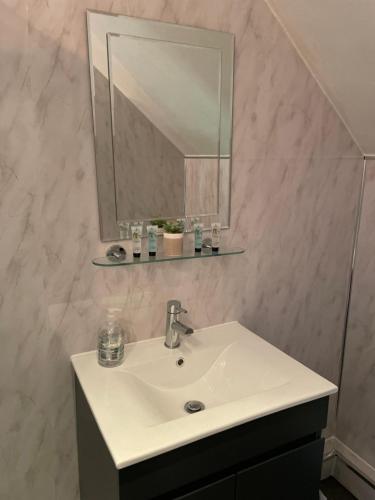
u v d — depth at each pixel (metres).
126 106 1.27
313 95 1.58
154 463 0.96
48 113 1.16
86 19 1.16
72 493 1.47
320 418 1.22
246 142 1.50
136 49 1.24
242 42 1.40
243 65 1.42
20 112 1.13
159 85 1.30
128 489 0.94
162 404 1.30
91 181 1.26
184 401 1.35
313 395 1.14
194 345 1.45
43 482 1.41
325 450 2.07
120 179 1.30
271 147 1.55
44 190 1.20
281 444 1.16
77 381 1.30
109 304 1.37
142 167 1.33
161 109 1.32
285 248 1.69
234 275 1.59
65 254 1.27
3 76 1.10
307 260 1.76
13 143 1.14
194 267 1.50
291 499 1.24
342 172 1.74
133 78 1.26
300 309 1.80
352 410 2.00
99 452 1.11
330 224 1.78
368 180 1.78
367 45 1.29
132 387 1.23
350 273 1.91
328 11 1.28
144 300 1.43
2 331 1.23
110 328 1.32
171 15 1.27
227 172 1.48
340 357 2.01
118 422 1.02
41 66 1.13
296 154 1.61
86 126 1.22
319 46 1.43
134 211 1.34
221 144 1.45
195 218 1.46
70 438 1.41
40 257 1.24
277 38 1.46
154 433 0.98
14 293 1.23
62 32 1.14
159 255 1.36
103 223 1.30
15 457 1.34
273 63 1.47
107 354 1.28
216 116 1.42
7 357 1.26
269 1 1.41
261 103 1.49
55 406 1.36
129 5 1.21
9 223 1.18
